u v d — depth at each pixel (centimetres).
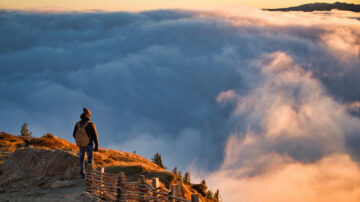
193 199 719
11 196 1123
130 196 924
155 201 844
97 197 1030
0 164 1376
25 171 1323
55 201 1028
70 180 1272
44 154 1373
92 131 1100
